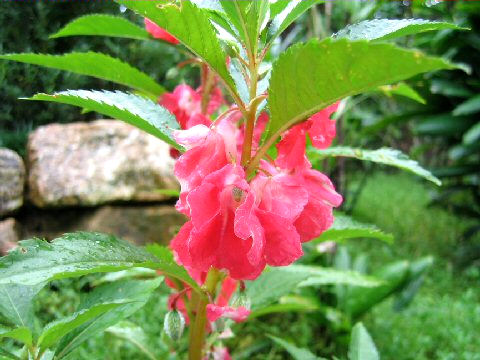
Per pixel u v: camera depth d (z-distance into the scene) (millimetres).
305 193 169
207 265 166
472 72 724
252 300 283
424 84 706
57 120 619
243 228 153
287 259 163
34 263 160
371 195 1231
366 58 125
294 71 144
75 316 179
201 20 165
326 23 570
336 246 555
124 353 389
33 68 466
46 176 556
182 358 383
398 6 802
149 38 296
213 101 307
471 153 747
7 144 560
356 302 475
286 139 178
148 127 208
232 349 471
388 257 787
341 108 415
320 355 471
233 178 158
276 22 202
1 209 521
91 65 255
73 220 573
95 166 579
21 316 209
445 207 955
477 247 764
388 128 1237
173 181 603
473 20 678
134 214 588
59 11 487
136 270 354
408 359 459
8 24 470
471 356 477
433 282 709
